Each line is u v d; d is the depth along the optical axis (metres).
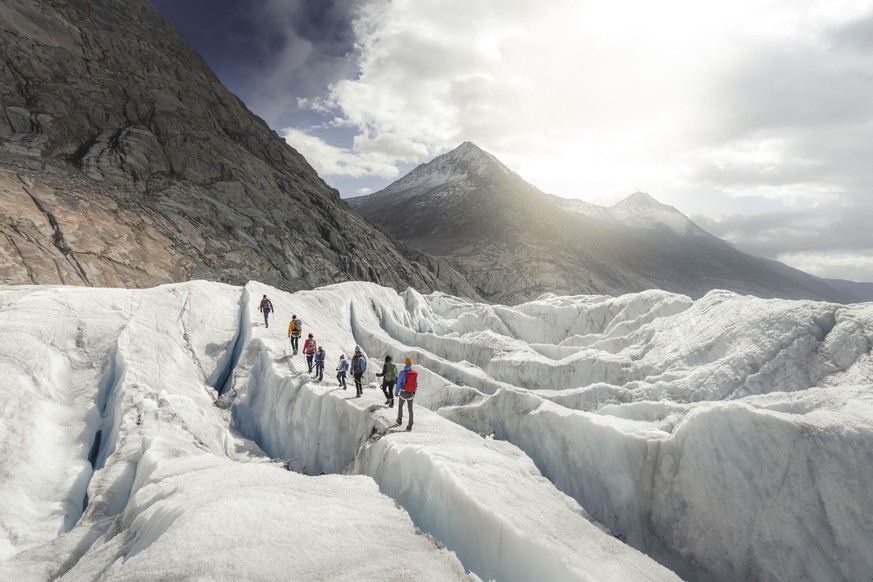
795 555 9.38
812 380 15.05
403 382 13.01
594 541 8.47
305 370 18.61
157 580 5.71
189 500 8.06
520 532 7.86
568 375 23.77
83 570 7.49
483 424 19.28
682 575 10.88
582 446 14.71
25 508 10.16
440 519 9.50
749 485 10.42
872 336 14.88
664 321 24.83
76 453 12.55
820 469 9.63
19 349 14.48
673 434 12.30
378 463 11.84
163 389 15.80
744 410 10.96
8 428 11.70
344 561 6.35
